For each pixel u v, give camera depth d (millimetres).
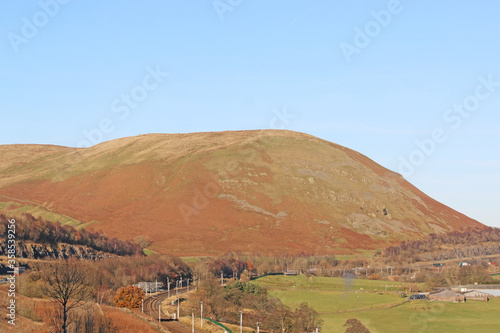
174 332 95500
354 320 113312
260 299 126625
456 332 111000
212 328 99938
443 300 145500
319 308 135625
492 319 124500
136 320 96875
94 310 91938
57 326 80312
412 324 118000
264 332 105375
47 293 89125
